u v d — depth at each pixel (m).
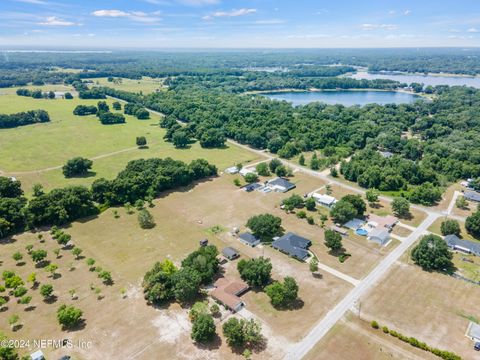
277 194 150.50
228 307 83.69
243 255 106.25
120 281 93.69
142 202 135.88
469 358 70.88
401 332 77.44
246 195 149.25
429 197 142.38
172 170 154.62
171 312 82.88
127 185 140.25
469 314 83.06
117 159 191.75
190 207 138.00
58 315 77.31
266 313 82.62
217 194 150.38
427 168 170.50
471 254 108.06
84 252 107.06
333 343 74.12
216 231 119.75
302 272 98.19
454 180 167.50
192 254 96.56
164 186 152.00
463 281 95.19
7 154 194.62
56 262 101.88
